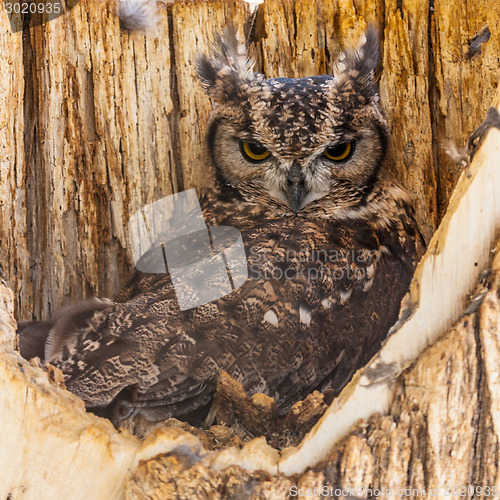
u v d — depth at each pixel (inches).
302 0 177.5
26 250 176.1
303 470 171.8
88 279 177.0
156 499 171.6
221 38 176.7
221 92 176.2
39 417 172.1
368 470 171.6
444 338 171.6
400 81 177.2
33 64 176.9
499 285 171.5
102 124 177.2
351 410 171.8
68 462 171.9
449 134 177.0
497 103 171.9
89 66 177.0
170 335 174.6
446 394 171.5
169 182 177.5
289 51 177.5
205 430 174.1
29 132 176.7
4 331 172.4
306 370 175.2
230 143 176.4
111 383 174.1
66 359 174.1
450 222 171.8
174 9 177.5
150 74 177.3
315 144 175.5
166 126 177.5
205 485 171.6
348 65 175.9
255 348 174.7
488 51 176.6
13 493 171.9
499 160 171.8
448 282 171.8
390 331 172.2
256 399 174.6
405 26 177.0
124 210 177.2
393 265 176.4
